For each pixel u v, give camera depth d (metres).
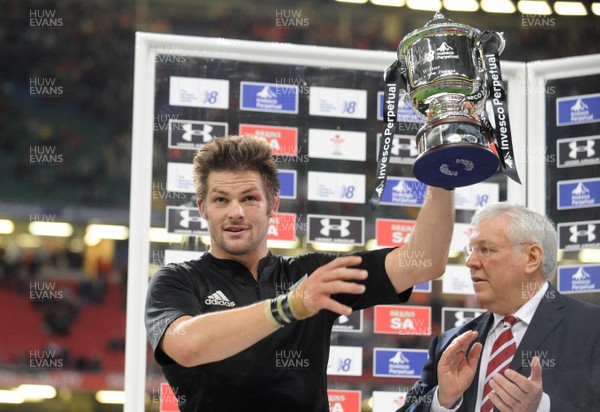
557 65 7.08
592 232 6.97
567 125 7.09
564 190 7.06
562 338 6.13
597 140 7.02
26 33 21.64
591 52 11.86
